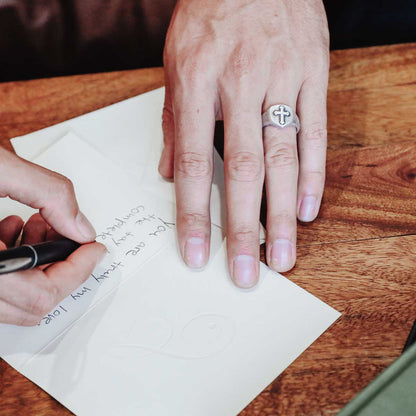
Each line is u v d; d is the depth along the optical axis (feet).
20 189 1.42
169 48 1.71
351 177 1.64
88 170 1.66
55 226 1.47
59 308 1.49
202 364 1.42
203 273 1.52
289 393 1.39
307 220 1.58
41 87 1.82
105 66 2.18
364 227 1.57
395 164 1.66
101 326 1.47
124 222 1.59
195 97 1.63
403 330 1.45
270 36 1.67
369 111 1.75
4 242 1.53
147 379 1.41
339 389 1.39
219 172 1.65
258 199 1.54
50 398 1.41
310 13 1.71
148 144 1.71
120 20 2.10
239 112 1.60
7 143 1.72
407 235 1.56
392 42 2.21
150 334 1.46
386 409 1.27
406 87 1.79
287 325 1.46
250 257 1.50
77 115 1.77
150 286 1.51
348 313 1.47
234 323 1.46
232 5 1.70
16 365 1.43
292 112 1.61
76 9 2.08
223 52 1.65
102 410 1.39
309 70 1.66
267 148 1.59
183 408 1.39
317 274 1.52
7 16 2.06
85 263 1.47
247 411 1.38
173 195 1.63
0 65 2.15
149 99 1.78
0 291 1.39
